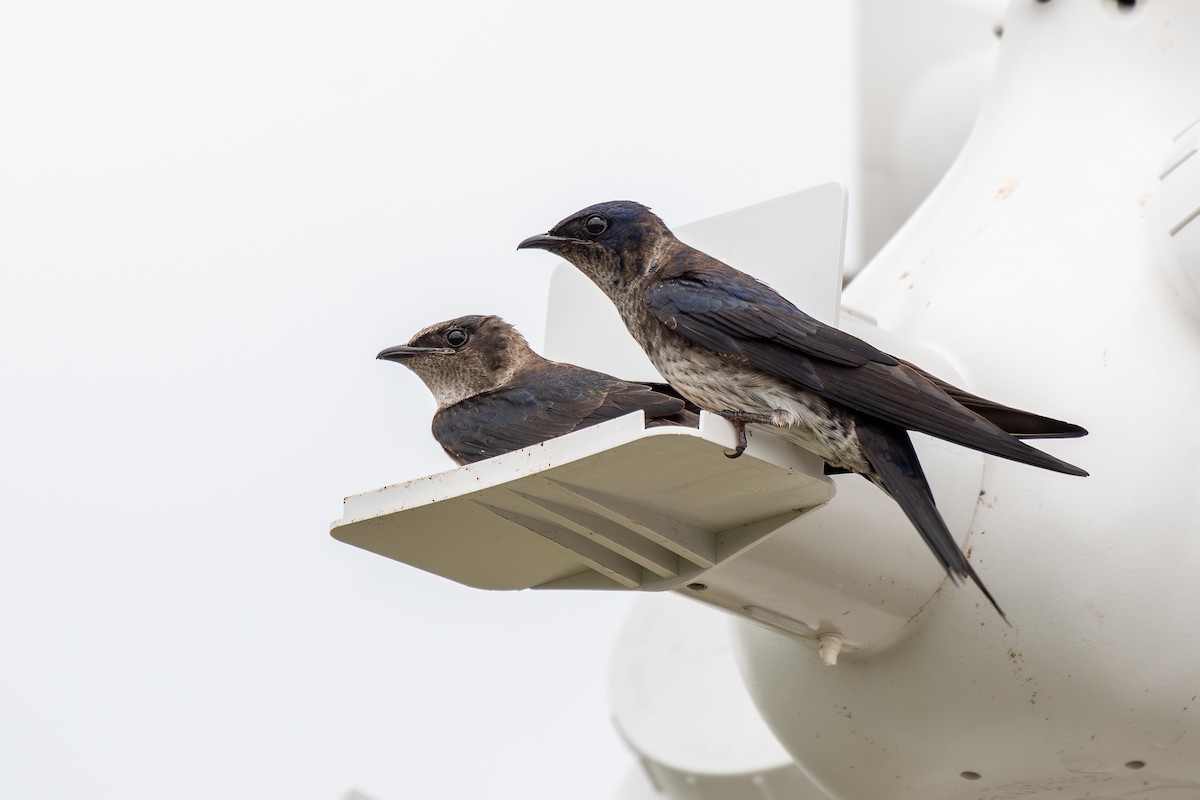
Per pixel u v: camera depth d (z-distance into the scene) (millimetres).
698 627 15625
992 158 12367
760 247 10852
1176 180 10906
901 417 9484
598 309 12414
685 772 14586
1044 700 10688
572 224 11109
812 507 9477
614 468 9039
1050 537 10594
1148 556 10477
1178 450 10523
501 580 10836
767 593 10688
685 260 10656
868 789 11719
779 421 9594
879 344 10984
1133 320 10891
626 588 10406
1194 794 11172
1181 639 10422
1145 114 11906
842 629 10945
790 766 14289
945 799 11672
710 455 8883
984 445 9195
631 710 15422
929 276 11844
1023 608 10617
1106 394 10734
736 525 9828
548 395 11406
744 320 10008
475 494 9398
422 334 12305
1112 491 10562
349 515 9945
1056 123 12156
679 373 10273
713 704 15094
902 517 10633
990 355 11102
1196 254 10578
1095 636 10508
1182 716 10562
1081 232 11398
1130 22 12305
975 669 10773
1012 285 11359
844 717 11430
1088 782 11227
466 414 11547
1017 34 12781
